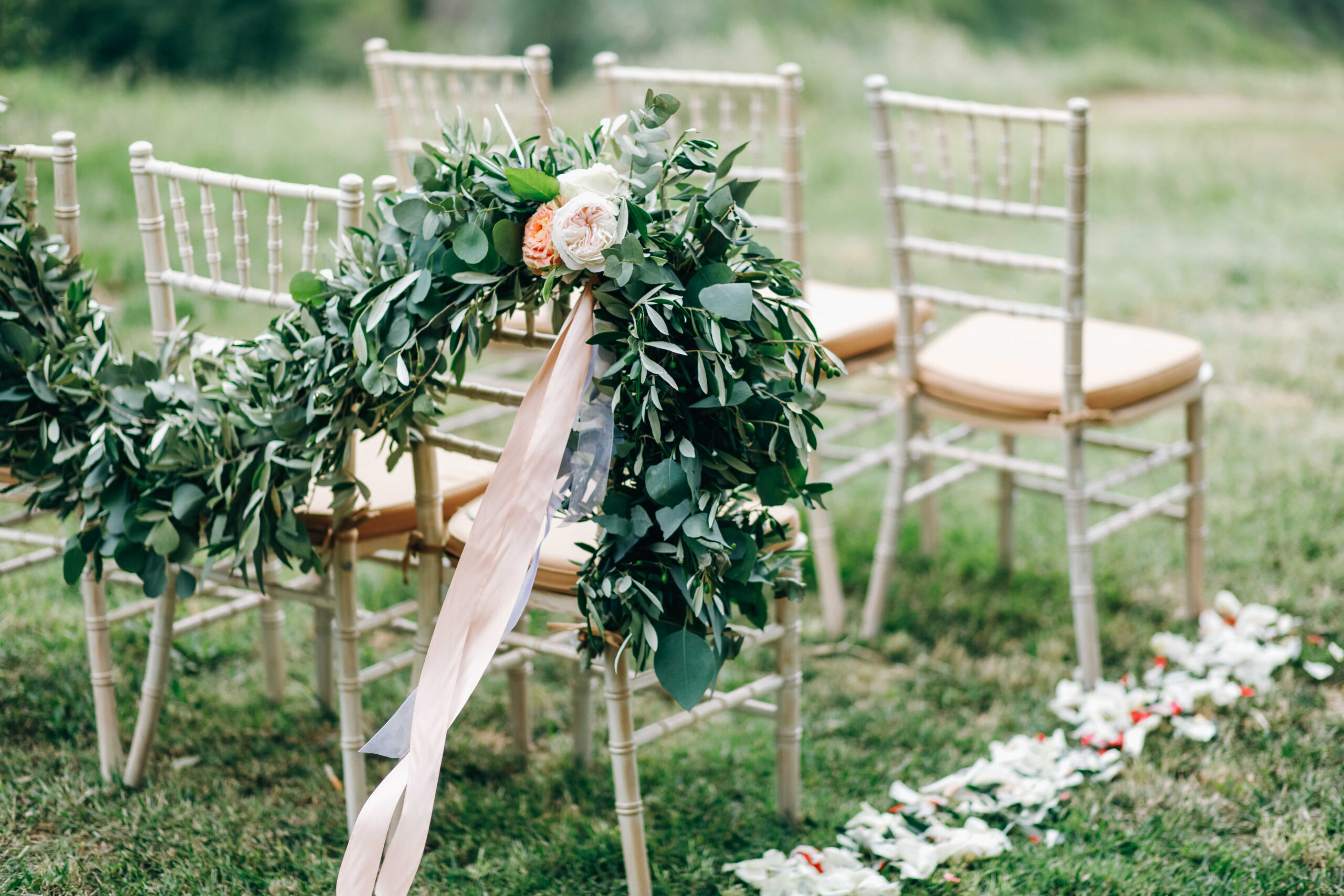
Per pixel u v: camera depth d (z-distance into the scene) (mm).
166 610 2520
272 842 2488
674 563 1988
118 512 2240
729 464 2025
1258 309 5473
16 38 6996
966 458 3129
